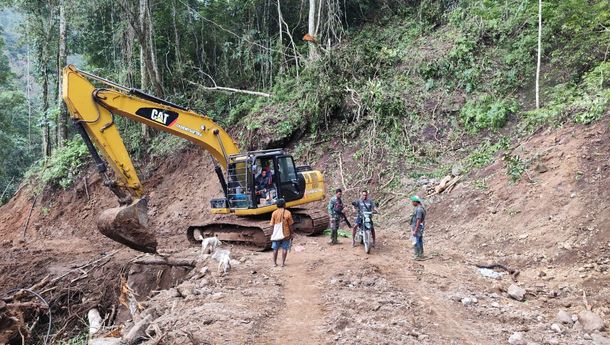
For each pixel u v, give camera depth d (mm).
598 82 13641
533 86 16531
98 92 11750
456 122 17453
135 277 13133
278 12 25094
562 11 15500
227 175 13875
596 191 10555
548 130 13781
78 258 17172
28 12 30359
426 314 7293
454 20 21000
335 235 12648
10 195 35375
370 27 24234
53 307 13305
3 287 15305
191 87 26359
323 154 19688
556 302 7891
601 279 8352
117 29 27234
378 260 10672
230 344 6008
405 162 17359
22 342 11727
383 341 6051
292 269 10188
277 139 20578
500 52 18391
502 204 12312
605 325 6727
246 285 9047
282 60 23953
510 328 6758
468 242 11797
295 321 7047
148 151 24594
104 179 11453
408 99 18984
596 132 12094
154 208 21719
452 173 15148
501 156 14352
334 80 20359
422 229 10844
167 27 27234
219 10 27266
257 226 12570
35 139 41875
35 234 23766
